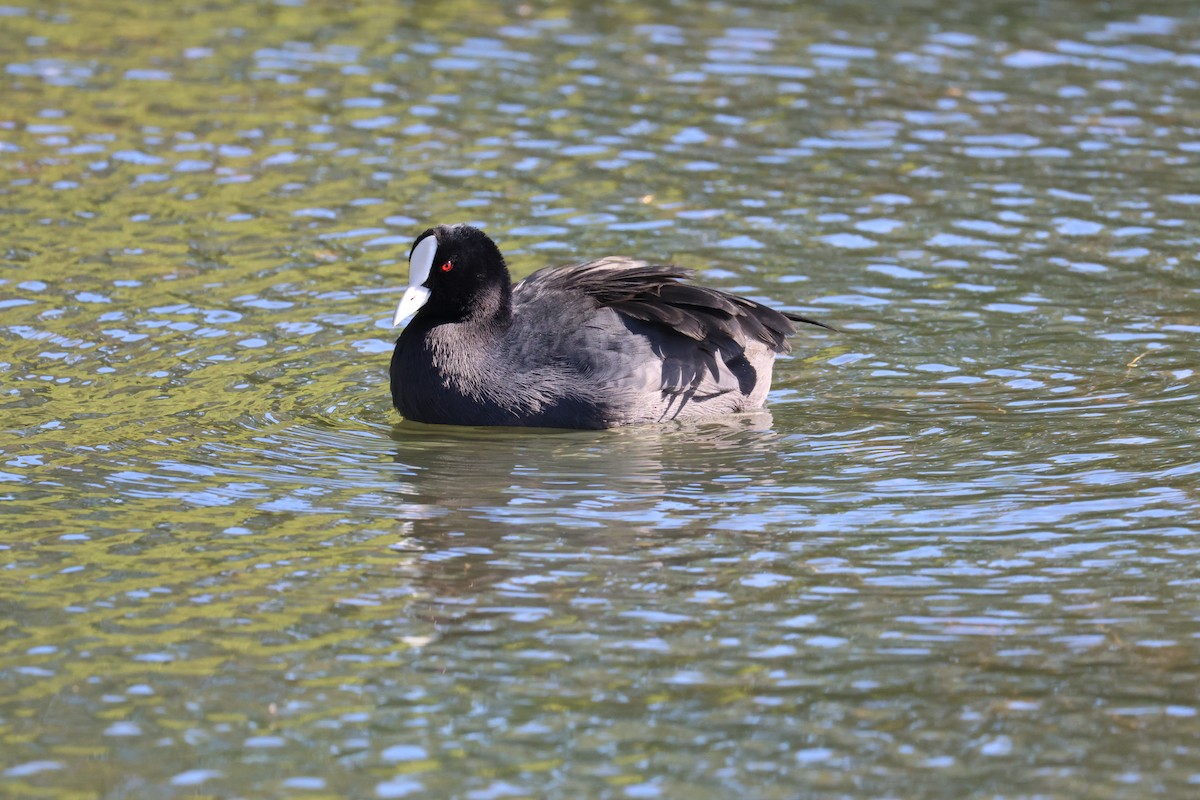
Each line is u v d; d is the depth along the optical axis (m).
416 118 21.83
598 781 8.48
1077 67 23.73
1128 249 17.53
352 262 17.31
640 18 26.11
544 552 11.12
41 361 14.67
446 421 13.70
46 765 8.61
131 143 20.78
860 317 15.93
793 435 13.38
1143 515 11.60
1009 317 15.85
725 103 22.41
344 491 12.22
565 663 9.64
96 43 24.72
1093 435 13.14
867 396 14.18
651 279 14.02
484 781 8.48
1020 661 9.63
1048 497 11.96
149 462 12.69
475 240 13.67
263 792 8.38
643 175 19.91
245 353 15.06
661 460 12.88
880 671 9.53
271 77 23.36
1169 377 14.32
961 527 11.48
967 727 8.95
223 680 9.45
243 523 11.61
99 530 11.45
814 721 9.02
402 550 11.16
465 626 10.08
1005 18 26.05
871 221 18.47
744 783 8.46
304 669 9.58
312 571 10.84
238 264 17.19
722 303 13.50
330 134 21.22
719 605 10.35
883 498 12.02
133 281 16.64
